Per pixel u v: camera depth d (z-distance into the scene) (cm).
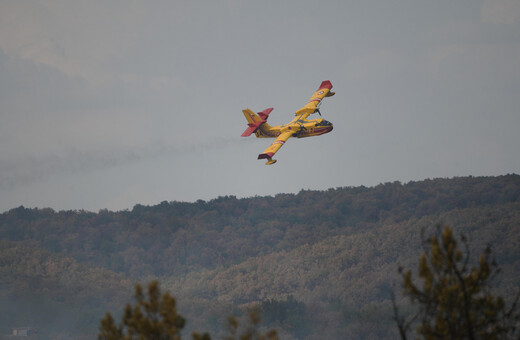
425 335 7475
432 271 7656
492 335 7344
